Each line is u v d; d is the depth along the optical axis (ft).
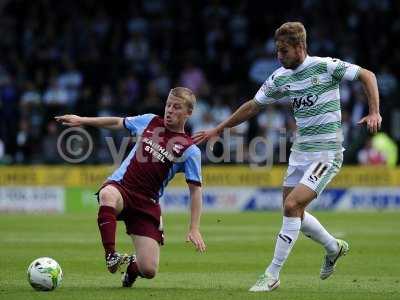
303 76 84.28
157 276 97.60
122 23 280.10
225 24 276.00
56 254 119.44
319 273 101.19
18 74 263.29
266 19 276.00
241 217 199.21
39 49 273.13
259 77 260.01
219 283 91.66
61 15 284.82
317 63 83.92
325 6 276.62
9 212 223.30
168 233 154.51
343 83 238.07
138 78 259.80
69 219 191.11
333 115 84.38
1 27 282.97
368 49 265.75
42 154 233.55
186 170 84.64
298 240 140.87
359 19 271.69
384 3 277.03
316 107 84.07
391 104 233.96
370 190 225.15
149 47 274.36
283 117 227.81
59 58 268.41
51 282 82.79
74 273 99.76
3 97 247.91
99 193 83.92
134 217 83.97
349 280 94.84
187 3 285.02
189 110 85.15
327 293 83.10
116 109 239.71
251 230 162.30
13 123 236.43
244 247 130.72
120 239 144.46
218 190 225.76
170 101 84.79
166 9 284.82
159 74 260.83
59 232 155.94
